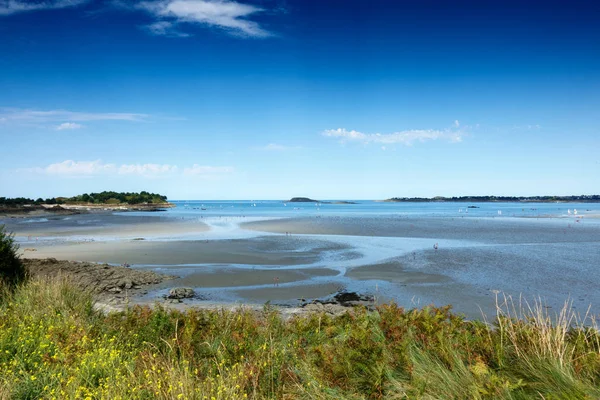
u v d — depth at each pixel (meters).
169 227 50.56
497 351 5.02
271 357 5.88
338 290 16.84
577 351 4.96
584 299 14.97
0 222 63.00
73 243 31.94
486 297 15.50
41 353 5.93
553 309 13.56
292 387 5.17
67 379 5.23
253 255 25.89
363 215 93.81
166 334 7.04
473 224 58.88
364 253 27.17
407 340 5.58
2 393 4.75
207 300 15.20
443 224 58.69
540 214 99.88
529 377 4.45
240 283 18.05
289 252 27.33
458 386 4.39
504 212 116.50
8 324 7.21
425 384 4.41
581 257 25.36
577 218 77.75
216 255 25.77
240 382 5.12
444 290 16.67
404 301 15.12
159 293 16.20
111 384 4.89
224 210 137.38
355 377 5.09
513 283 17.83
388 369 4.94
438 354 5.15
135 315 7.99
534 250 28.78
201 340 6.84
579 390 4.01
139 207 145.00
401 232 43.84
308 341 6.82
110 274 18.53
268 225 54.50
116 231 44.16
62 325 7.21
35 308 8.51
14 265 12.20
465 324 6.93
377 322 7.08
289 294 16.22
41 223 60.31
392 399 4.53
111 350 5.95
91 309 8.91
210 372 5.45
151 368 5.33
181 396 4.53
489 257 25.38
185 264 22.62
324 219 71.69
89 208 133.00
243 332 6.96
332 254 26.62
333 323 7.85
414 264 22.80
